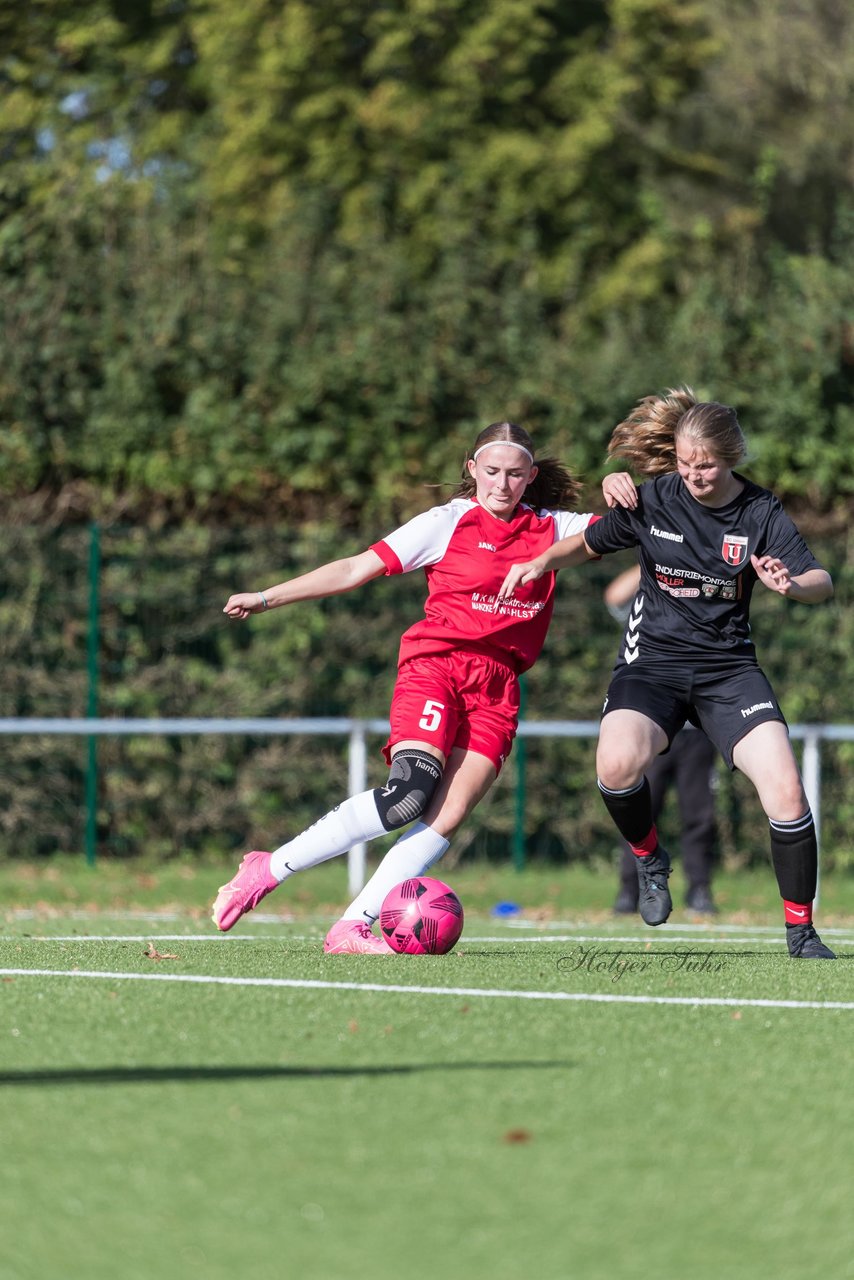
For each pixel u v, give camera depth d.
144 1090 13.92
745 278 63.38
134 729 45.50
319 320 57.12
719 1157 11.98
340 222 82.31
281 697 52.97
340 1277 9.34
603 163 88.50
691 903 41.31
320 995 19.06
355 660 53.31
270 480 55.12
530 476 24.52
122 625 52.47
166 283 56.91
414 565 24.56
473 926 36.22
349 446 55.62
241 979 20.50
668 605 24.23
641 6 90.62
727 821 53.38
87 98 90.19
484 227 82.31
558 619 53.62
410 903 24.23
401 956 23.78
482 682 24.73
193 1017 17.42
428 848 24.67
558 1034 16.66
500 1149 12.07
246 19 85.12
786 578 22.47
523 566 23.80
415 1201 10.77
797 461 57.88
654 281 83.38
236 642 52.97
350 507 55.66
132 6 90.50
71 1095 13.72
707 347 58.78
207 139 86.56
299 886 49.03
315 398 55.25
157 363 55.16
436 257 80.25
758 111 102.44
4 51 89.75
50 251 56.97
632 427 25.22
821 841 52.25
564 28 91.12
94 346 55.59
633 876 41.59
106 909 43.28
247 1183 11.16
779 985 20.61
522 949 26.42
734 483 23.81
